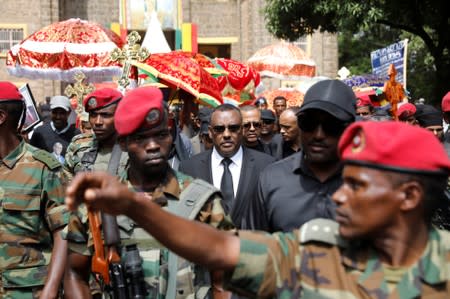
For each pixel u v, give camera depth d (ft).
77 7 118.93
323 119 13.26
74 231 13.37
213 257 8.07
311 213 13.74
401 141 7.68
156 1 121.08
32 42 43.68
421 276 7.86
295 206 13.85
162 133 12.89
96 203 7.41
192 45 119.14
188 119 32.94
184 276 12.78
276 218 14.03
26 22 113.39
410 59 117.70
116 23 117.50
